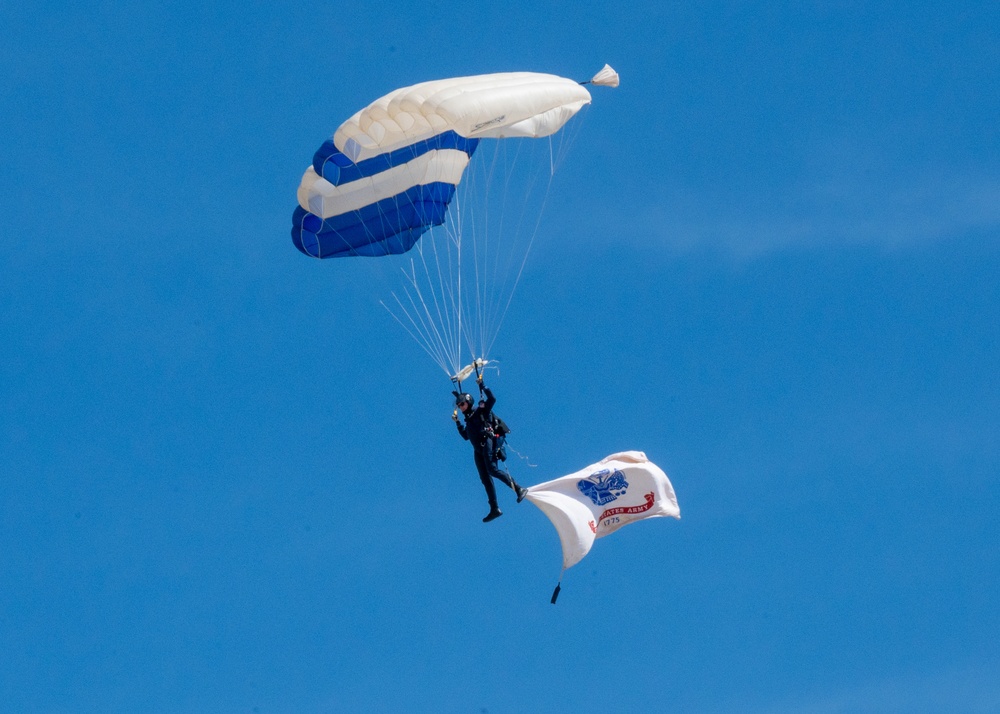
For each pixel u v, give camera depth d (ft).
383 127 245.45
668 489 257.55
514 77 246.06
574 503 256.73
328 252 278.67
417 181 270.46
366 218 272.72
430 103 231.09
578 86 249.96
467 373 251.19
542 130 253.65
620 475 258.37
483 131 241.14
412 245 282.36
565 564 252.62
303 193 266.77
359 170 261.65
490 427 248.32
